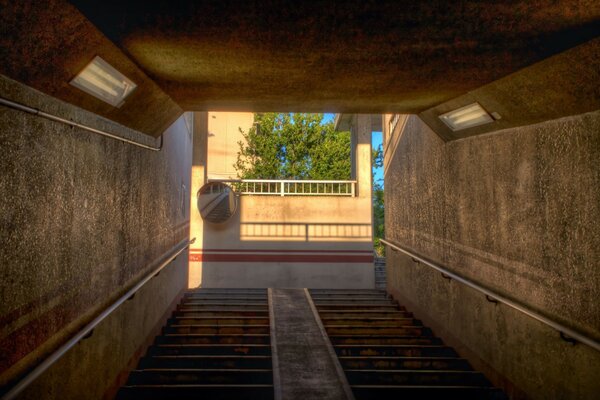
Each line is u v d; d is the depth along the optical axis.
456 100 3.91
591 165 2.71
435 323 5.57
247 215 10.63
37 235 2.34
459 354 4.77
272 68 3.24
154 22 2.45
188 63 3.10
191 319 5.90
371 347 4.82
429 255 5.79
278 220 10.66
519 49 2.70
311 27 2.55
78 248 2.89
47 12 1.99
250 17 2.43
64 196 2.66
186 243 7.20
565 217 2.97
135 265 4.27
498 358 3.90
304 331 5.46
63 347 2.41
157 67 3.17
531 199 3.39
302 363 4.33
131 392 3.54
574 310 2.88
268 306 6.74
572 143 2.89
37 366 2.16
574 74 2.61
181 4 2.27
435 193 5.54
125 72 3.05
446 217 5.16
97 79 2.81
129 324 4.01
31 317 2.28
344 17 2.43
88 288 3.06
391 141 8.16
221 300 7.36
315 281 10.59
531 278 3.39
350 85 3.68
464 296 4.66
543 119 3.19
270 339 4.96
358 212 10.81
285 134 14.51
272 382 3.89
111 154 3.52
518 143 3.57
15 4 1.81
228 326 5.49
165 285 5.85
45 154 2.41
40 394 2.34
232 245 10.55
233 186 11.23
